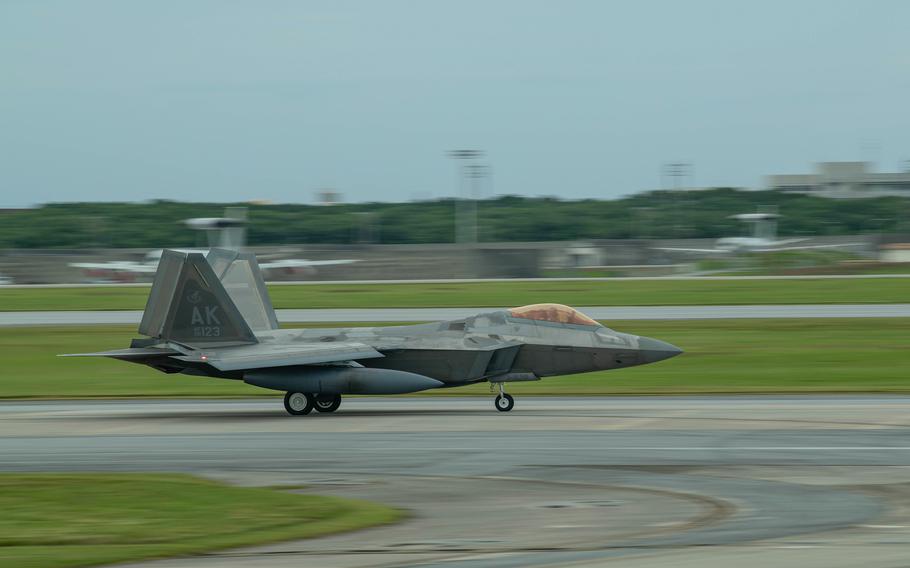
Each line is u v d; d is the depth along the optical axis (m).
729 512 55.84
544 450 78.75
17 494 62.91
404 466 73.06
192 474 71.12
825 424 90.25
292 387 105.44
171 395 129.50
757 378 134.50
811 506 57.19
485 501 60.31
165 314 111.56
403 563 45.31
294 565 45.41
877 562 43.00
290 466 73.94
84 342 190.75
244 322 112.25
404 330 112.94
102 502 60.41
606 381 136.38
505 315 112.06
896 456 73.62
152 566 45.88
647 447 79.06
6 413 110.50
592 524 53.41
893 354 155.25
